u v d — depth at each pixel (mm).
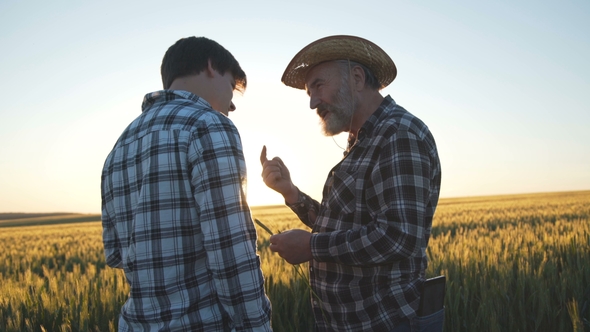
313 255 1906
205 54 1799
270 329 1615
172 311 1520
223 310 1600
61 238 22188
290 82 2486
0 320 3758
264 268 4629
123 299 4047
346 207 2029
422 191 1850
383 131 1957
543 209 25625
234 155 1593
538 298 3674
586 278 4250
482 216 21312
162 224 1542
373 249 1792
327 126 2197
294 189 2531
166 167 1564
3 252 15367
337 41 2137
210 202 1516
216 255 1493
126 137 1737
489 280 4172
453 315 3572
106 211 1837
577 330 3086
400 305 1937
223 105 1855
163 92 1741
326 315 2131
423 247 2031
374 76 2238
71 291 4535
